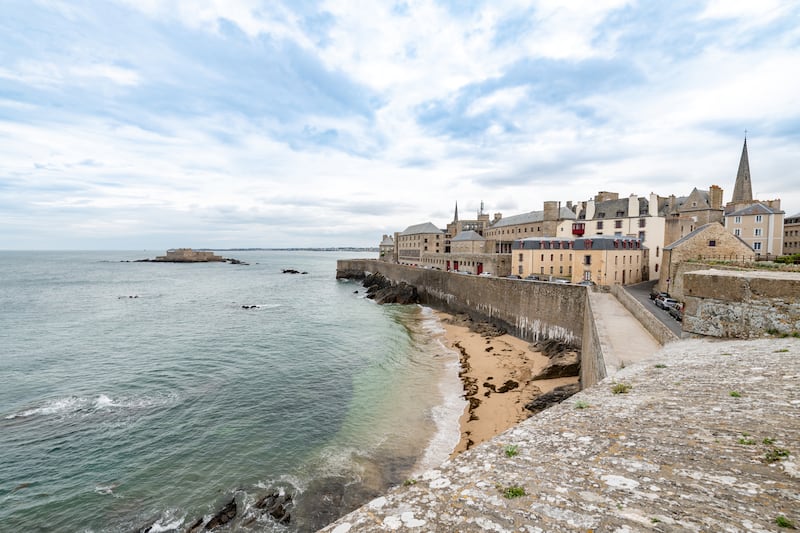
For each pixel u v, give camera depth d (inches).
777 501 138.4
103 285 3821.4
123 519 596.4
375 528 153.5
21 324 1918.1
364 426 870.4
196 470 711.7
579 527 139.2
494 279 1870.1
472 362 1321.4
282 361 1327.5
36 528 579.8
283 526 582.6
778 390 253.1
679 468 173.0
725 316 443.8
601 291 1525.6
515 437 235.3
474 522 149.6
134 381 1123.3
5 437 812.6
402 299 2763.3
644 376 356.8
